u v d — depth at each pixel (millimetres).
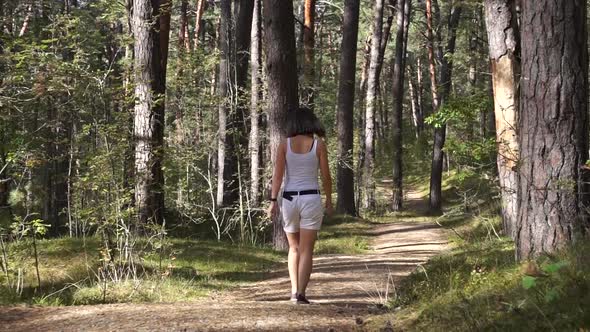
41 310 6266
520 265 5684
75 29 11922
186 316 5652
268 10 15312
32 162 10758
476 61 26984
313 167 6680
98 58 20797
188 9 40094
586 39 6113
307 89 27594
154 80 14984
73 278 9945
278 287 10047
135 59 14156
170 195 20750
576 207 5953
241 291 9789
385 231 22359
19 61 11180
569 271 4496
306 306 6316
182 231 17844
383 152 41781
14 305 7098
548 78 6039
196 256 13164
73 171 14695
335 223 24172
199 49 23688
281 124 15328
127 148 9914
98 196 9562
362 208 32000
